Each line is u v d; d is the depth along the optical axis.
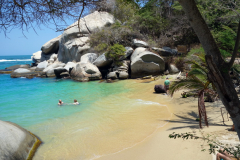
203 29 2.81
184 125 9.52
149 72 24.89
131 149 7.67
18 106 14.72
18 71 34.34
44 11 3.58
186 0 2.76
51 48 44.41
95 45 29.42
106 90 19.48
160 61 24.62
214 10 19.25
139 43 27.34
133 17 29.09
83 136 9.09
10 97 17.75
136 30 28.73
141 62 24.34
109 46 27.36
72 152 7.68
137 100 15.33
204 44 2.87
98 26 29.27
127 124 10.39
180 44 27.47
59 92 19.50
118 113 12.31
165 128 9.48
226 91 2.76
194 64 9.02
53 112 13.03
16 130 8.02
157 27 29.12
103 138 8.80
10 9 3.39
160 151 7.22
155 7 26.52
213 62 2.71
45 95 18.34
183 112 11.80
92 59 29.72
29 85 23.84
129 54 26.72
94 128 10.02
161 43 27.38
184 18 25.75
